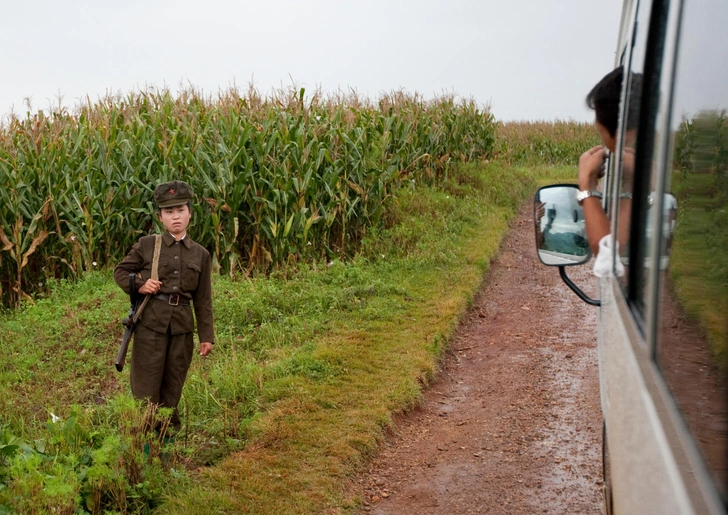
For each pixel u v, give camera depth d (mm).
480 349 7508
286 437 4996
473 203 14156
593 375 6629
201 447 4891
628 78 2328
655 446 1196
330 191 9984
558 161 24469
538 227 3225
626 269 1919
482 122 18359
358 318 7723
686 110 1329
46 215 9352
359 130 11273
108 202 9586
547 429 5488
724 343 1004
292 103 11484
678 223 1341
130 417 4223
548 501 4395
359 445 4945
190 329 4617
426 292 8812
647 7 1836
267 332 7355
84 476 3828
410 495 4500
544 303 9211
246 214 9789
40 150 9734
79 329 7727
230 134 9797
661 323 1376
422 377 6285
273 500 4184
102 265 10016
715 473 939
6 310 9211
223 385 5879
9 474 3711
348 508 4234
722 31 1105
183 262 4555
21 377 6629
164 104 11828
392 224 11773
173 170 9555
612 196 2674
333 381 6012
